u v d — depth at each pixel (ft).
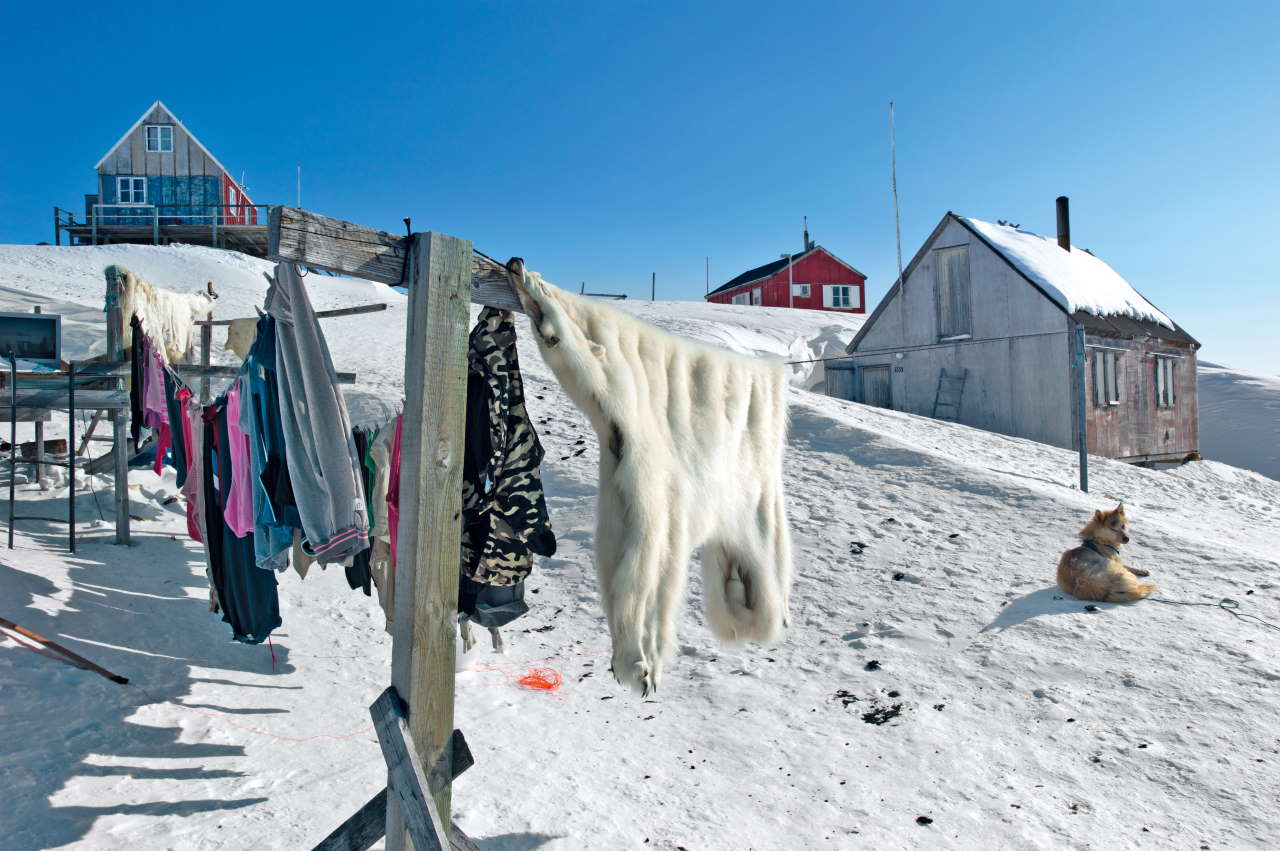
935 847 12.28
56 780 12.67
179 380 21.59
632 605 10.94
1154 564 26.68
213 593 19.99
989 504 33.17
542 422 44.98
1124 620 21.77
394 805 8.82
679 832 12.65
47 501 32.12
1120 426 65.36
